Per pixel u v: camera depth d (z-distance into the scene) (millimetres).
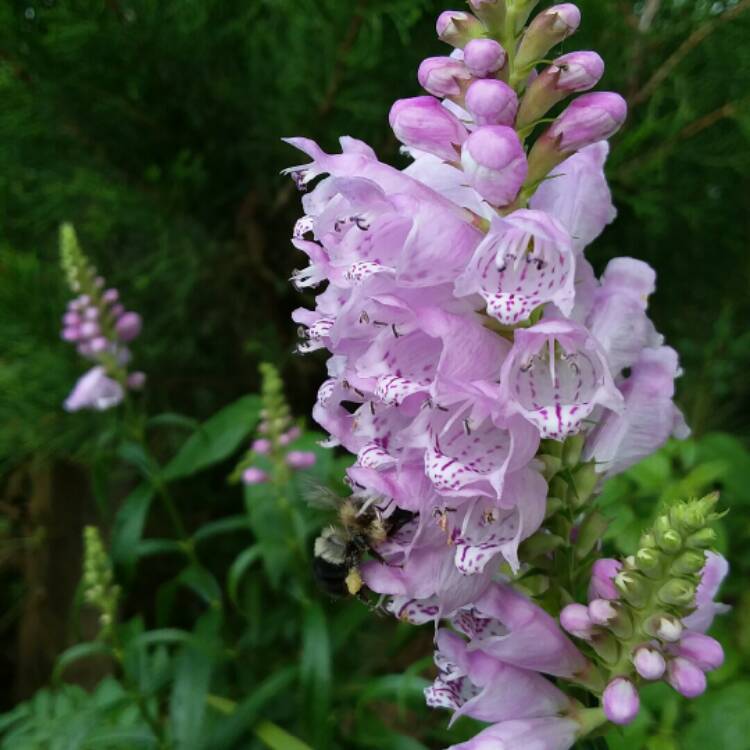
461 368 114
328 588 181
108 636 265
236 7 386
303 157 408
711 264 443
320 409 133
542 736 127
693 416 418
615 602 119
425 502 120
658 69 384
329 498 180
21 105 385
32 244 430
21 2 389
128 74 387
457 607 127
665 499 230
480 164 114
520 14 125
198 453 317
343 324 116
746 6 343
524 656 127
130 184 410
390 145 406
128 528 306
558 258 111
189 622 474
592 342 107
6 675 536
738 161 378
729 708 189
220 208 440
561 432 105
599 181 130
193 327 443
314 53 388
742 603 233
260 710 282
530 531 119
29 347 384
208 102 407
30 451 428
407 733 346
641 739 196
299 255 455
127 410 329
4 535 518
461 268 116
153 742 262
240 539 456
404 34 350
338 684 308
